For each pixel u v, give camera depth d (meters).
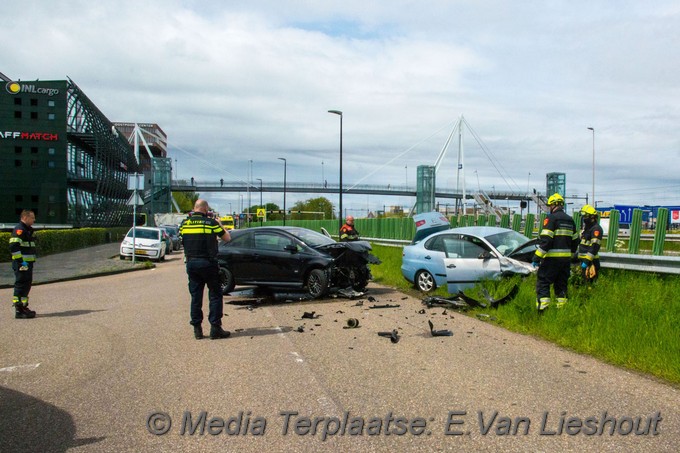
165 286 16.22
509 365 6.45
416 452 4.12
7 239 24.84
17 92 48.81
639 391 5.43
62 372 6.42
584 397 5.27
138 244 28.08
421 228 17.95
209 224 8.26
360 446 4.24
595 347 7.08
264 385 5.80
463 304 10.74
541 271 8.88
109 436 4.50
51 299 13.23
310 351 7.34
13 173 48.97
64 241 34.34
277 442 4.34
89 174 58.56
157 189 72.12
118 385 5.88
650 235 21.22
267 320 9.88
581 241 10.45
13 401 5.39
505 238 12.04
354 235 16.88
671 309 8.50
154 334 8.65
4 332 8.93
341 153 36.03
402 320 9.60
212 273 8.23
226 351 7.41
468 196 80.38
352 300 12.27
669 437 4.34
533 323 8.60
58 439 4.44
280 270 12.70
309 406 5.13
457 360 6.71
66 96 49.69
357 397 5.37
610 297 9.37
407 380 5.90
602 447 4.17
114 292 14.66
